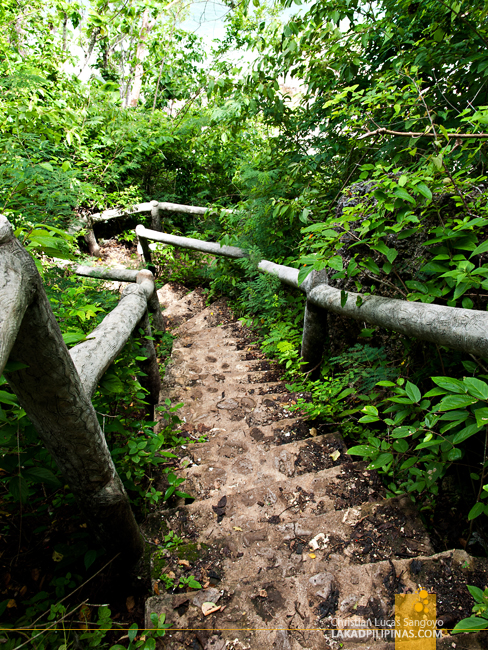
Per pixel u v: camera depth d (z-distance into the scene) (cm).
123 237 788
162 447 250
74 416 118
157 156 762
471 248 158
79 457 127
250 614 140
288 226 418
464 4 221
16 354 97
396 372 219
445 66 251
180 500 209
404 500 184
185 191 862
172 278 679
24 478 133
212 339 434
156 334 425
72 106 666
